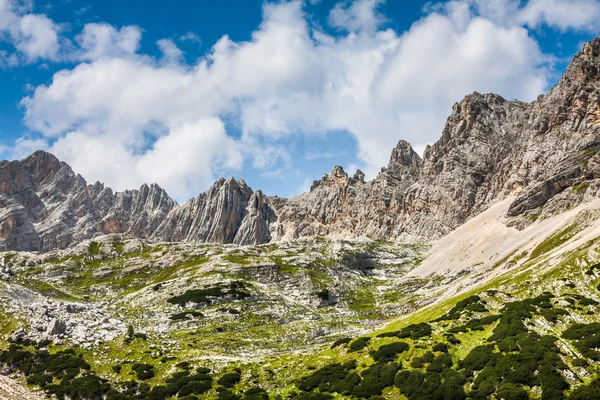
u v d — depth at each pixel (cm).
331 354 9681
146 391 8831
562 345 7319
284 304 18925
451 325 9544
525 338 7744
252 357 11150
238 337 14238
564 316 8406
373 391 7525
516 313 8938
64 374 9462
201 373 9419
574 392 6097
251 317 16800
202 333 14500
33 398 8412
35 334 11156
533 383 6619
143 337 12162
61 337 11075
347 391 7738
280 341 14238
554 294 9700
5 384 8944
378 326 15625
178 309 16975
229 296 18300
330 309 19638
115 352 10756
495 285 12494
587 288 9531
